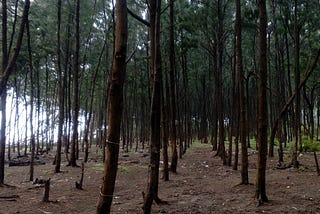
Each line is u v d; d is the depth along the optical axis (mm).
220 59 20375
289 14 18344
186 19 18828
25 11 9375
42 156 25797
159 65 7805
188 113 29469
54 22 20484
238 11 12461
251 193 10578
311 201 9484
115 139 4629
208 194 10812
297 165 15961
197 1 19266
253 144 29344
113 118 4605
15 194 11227
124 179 14227
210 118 36688
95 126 45312
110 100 4617
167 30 18922
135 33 24016
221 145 20391
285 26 18750
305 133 30312
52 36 21328
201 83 34781
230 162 17500
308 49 21875
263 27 9242
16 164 20391
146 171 16031
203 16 19344
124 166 17344
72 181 13906
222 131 20375
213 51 21188
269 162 18312
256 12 18125
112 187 4672
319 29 19484
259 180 9516
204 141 34969
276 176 13828
